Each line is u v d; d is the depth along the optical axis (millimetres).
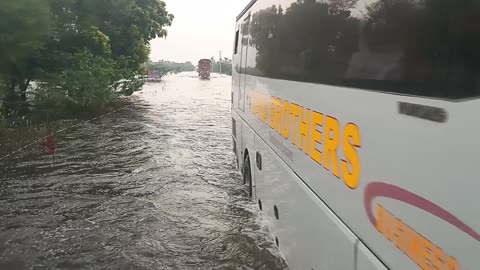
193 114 21188
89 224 6438
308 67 3461
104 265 5133
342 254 2705
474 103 1473
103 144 12844
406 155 1911
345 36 2656
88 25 19344
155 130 15773
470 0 1530
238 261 5199
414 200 1843
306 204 3555
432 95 1715
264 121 5602
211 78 80000
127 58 24812
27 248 5574
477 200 1448
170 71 92562
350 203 2568
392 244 2045
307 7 3494
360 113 2424
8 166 9992
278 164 4715
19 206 7227
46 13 13203
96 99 18641
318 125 3205
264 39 5547
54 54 16781
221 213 6859
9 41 11859
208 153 11734
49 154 11273
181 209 7086
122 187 8406
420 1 1823
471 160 1481
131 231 6164
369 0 2336
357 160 2461
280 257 4773
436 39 1699
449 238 1595
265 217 5660
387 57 2104
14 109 15289
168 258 5305
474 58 1490
